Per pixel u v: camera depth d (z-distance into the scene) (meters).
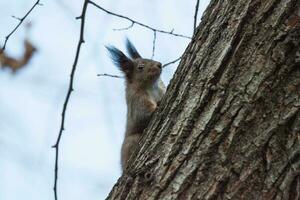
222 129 5.70
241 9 6.20
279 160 5.48
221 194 5.48
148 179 5.83
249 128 5.62
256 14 6.04
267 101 5.66
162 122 6.34
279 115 5.60
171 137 5.99
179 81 6.52
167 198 5.61
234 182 5.48
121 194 5.98
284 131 5.57
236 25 6.11
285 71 5.70
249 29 6.01
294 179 5.44
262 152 5.53
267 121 5.61
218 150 5.64
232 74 5.91
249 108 5.67
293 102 5.61
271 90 5.68
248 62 5.87
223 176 5.52
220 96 5.85
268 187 5.42
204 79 6.10
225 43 6.14
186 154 5.76
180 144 5.87
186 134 5.89
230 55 6.02
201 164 5.64
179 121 6.05
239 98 5.75
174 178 5.69
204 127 5.80
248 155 5.54
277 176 5.44
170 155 5.86
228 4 6.48
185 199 5.54
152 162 5.95
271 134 5.55
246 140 5.60
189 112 6.00
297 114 5.57
